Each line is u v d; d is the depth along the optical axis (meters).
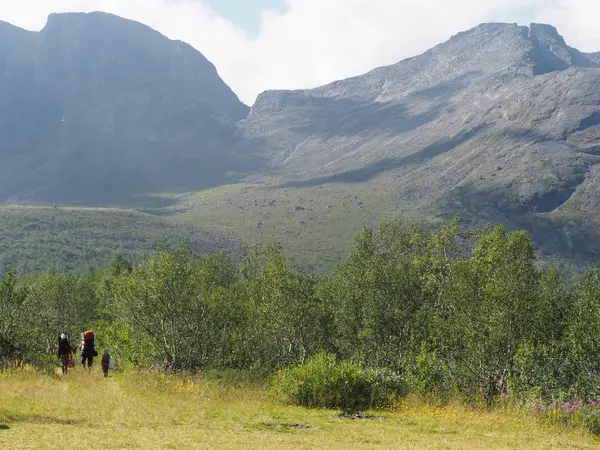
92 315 68.50
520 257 39.62
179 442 13.82
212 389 25.84
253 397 25.05
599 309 32.59
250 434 16.17
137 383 25.22
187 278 38.88
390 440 16.41
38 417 15.62
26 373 25.77
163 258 38.69
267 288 45.81
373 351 40.06
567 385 28.16
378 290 40.56
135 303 37.75
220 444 14.01
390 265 42.06
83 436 13.59
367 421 20.16
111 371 32.19
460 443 16.38
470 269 35.59
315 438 16.08
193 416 18.52
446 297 36.03
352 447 14.80
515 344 28.58
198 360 37.06
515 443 17.22
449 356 32.16
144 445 13.05
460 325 31.58
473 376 28.73
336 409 22.98
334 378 23.83
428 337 36.41
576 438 19.25
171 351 37.09
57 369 31.17
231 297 46.31
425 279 41.66
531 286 30.80
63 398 19.41
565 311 35.41
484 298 31.34
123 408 18.22
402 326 39.34
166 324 37.94
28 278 83.06
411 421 20.59
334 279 53.12
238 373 33.16
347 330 41.88
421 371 29.33
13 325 32.81
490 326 28.53
